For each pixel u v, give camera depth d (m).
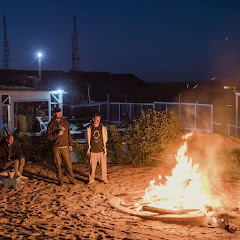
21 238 4.97
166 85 88.88
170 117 12.14
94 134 8.70
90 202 7.22
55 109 8.67
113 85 89.12
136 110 33.53
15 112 30.28
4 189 8.21
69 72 92.19
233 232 5.45
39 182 8.97
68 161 8.77
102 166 8.84
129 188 8.34
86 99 59.91
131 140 11.43
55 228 5.49
